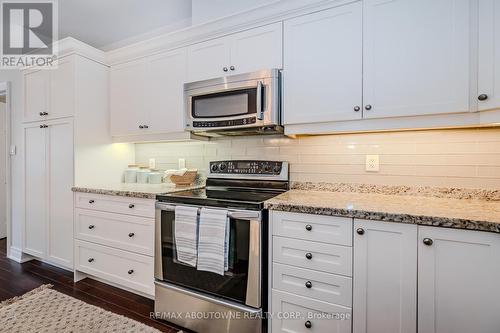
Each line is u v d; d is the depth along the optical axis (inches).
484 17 49.2
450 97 52.6
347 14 62.1
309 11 66.2
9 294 84.0
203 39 81.2
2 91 118.0
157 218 72.1
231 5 82.8
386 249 47.9
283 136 83.4
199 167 98.0
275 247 57.9
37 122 102.3
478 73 50.1
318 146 78.5
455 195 63.0
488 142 60.3
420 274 45.4
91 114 97.1
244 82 71.7
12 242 115.7
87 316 71.6
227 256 60.6
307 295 54.9
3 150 143.8
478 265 41.8
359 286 50.1
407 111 56.2
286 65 69.1
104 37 113.2
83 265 90.3
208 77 80.1
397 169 69.2
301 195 69.6
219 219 61.1
